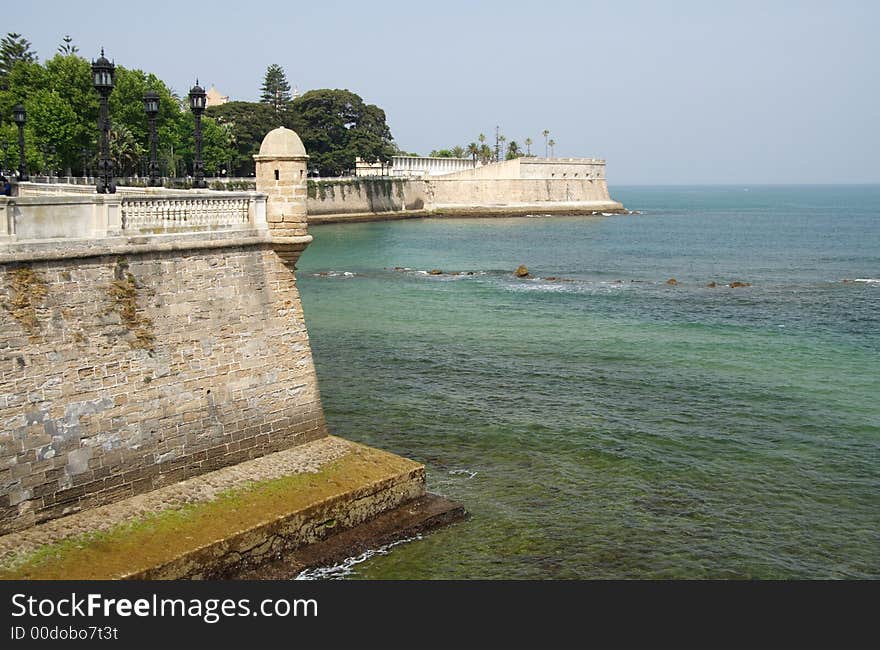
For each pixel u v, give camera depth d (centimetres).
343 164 14238
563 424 2953
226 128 11831
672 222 15000
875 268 7738
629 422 2984
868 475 2517
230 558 1745
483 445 2747
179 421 1950
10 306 1666
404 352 4034
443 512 2147
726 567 1998
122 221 1855
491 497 2334
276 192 2144
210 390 2016
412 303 5503
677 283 6575
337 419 2991
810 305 5469
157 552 1659
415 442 2767
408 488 2138
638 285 6488
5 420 1650
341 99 14500
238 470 2036
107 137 2214
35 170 7131
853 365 3800
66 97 7481
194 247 1975
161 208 1927
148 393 1889
